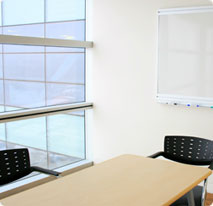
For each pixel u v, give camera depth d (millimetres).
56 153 4309
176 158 2969
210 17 3518
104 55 4430
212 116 3654
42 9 3893
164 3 3838
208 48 3568
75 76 4477
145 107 4137
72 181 2094
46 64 3998
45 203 1779
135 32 4109
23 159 2611
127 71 4238
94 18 4465
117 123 4418
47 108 4004
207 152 2811
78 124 4613
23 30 3676
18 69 3645
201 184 3814
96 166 2381
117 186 2012
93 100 4629
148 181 2090
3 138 3572
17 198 1842
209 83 3602
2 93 3492
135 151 4293
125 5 4156
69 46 4207
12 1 3527
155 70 3990
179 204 2400
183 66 3762
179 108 3873
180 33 3740
